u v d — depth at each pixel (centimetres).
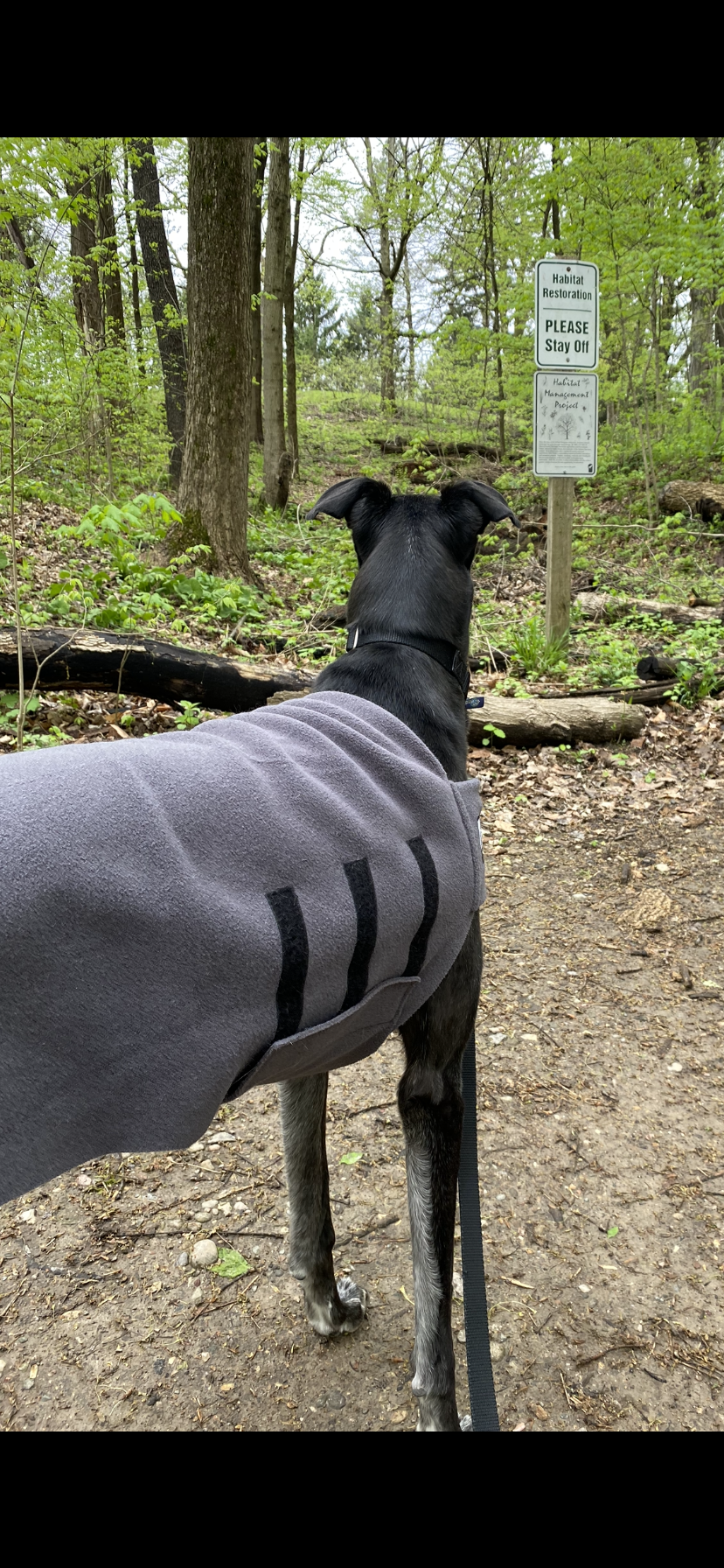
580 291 577
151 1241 213
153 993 104
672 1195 228
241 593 653
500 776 493
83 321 1091
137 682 472
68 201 583
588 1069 278
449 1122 156
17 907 94
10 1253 207
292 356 1558
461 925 146
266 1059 116
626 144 960
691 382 1304
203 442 735
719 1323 193
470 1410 155
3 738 421
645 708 572
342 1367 185
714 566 909
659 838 436
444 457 1337
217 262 702
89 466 941
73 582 526
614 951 345
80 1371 180
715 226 950
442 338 1258
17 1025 95
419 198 1323
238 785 120
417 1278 153
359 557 203
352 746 142
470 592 194
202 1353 186
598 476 1227
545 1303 198
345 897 123
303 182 1266
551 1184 232
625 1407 175
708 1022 301
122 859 103
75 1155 101
